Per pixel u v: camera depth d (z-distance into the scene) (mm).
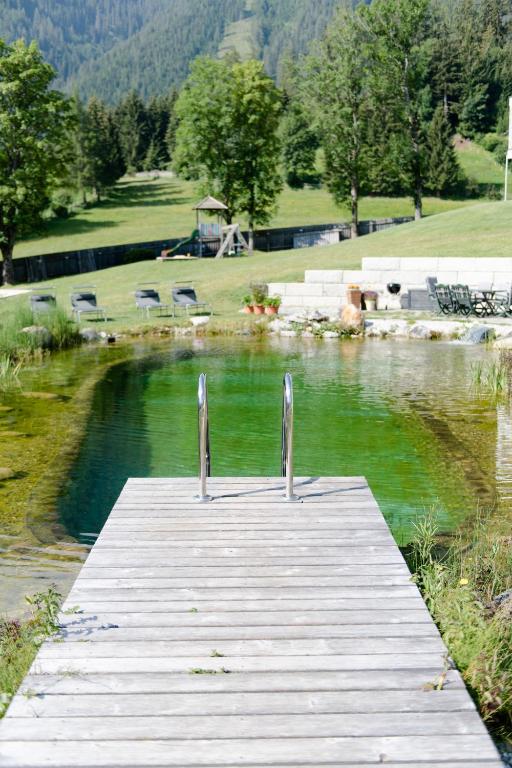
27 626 4762
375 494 8172
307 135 106812
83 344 20453
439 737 3145
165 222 82750
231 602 4426
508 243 26875
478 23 142125
